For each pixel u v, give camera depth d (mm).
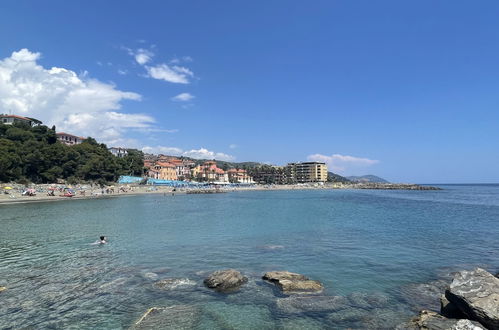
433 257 20625
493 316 10148
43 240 26281
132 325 11109
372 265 18734
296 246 23859
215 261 19609
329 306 12773
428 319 10914
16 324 11203
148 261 19594
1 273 17016
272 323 11305
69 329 10875
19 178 96250
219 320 11469
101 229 32250
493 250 22672
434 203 74812
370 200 87812
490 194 129250
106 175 133000
